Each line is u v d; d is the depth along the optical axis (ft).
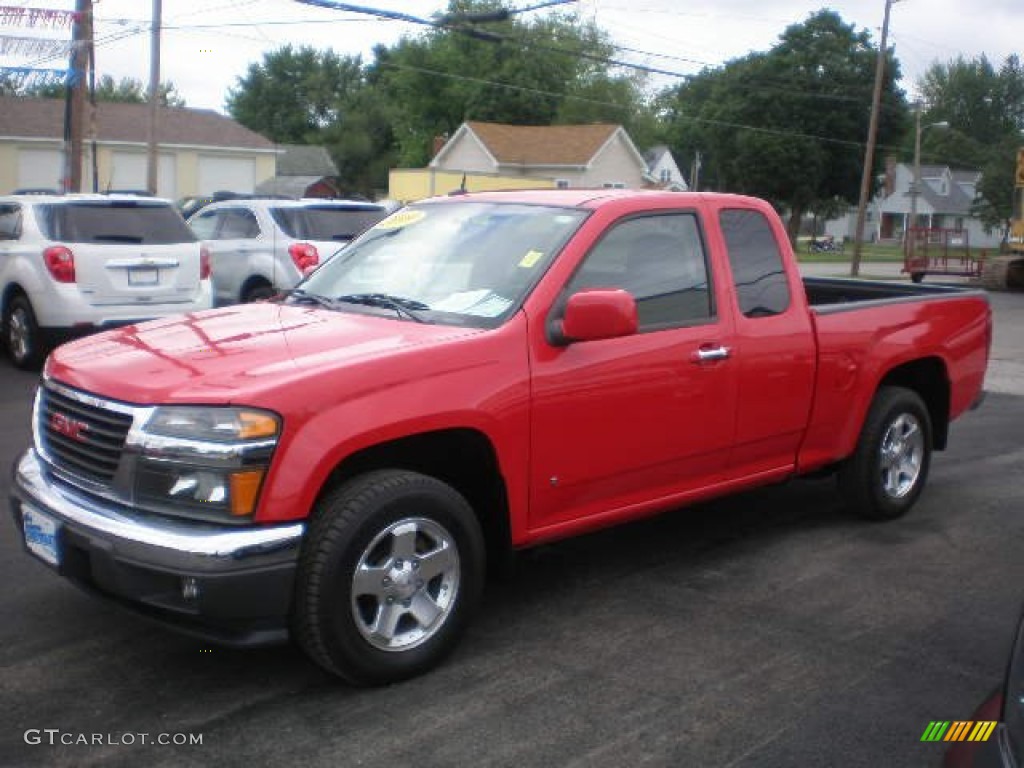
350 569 13.07
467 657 14.78
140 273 35.35
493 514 15.21
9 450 25.32
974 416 34.65
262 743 12.35
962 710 13.52
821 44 189.78
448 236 17.29
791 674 14.46
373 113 237.25
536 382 14.84
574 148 172.55
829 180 194.39
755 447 18.39
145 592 12.64
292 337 14.57
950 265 134.21
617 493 16.42
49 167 130.00
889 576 18.48
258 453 12.41
